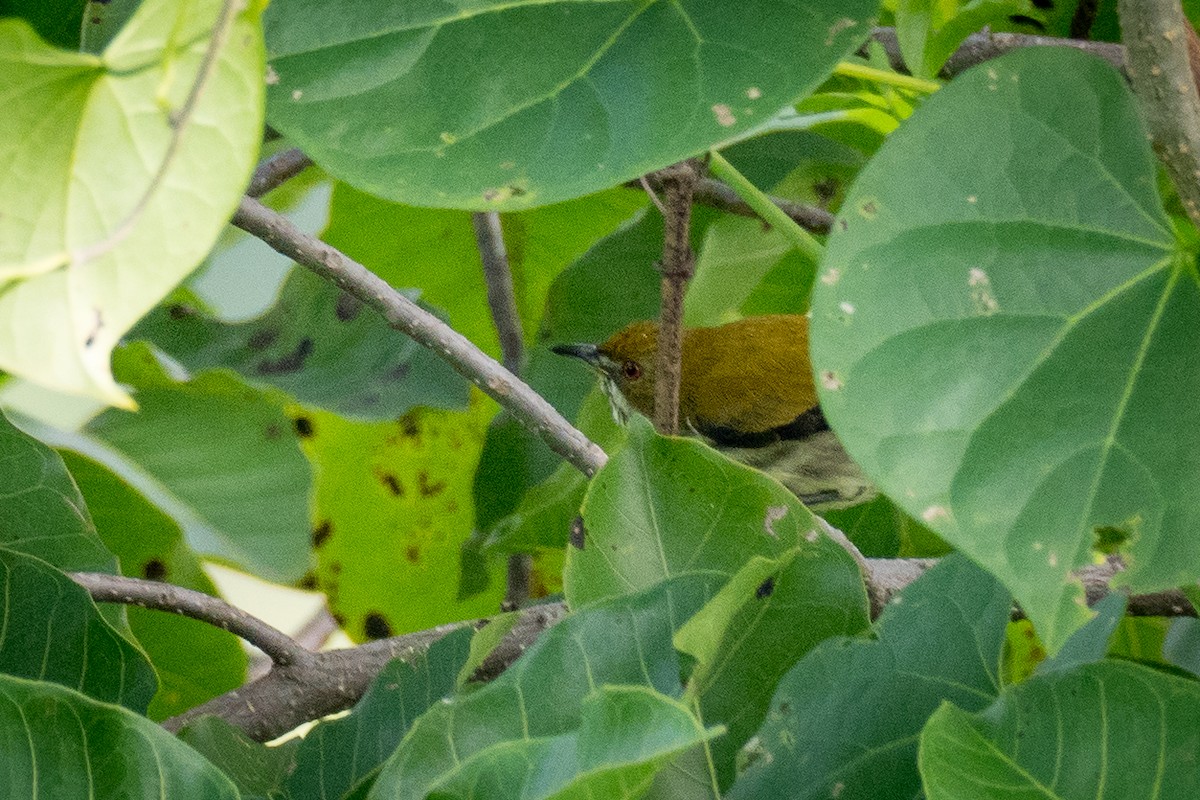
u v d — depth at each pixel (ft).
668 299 13.07
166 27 5.46
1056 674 7.20
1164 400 6.73
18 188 5.50
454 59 7.57
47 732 6.84
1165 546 6.60
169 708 14.84
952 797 6.86
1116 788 7.07
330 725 9.41
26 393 15.98
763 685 8.76
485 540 16.39
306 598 21.45
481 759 6.31
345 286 12.78
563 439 12.82
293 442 16.46
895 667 8.21
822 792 7.95
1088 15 15.85
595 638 8.08
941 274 6.72
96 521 15.75
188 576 15.92
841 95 14.19
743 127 7.28
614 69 7.49
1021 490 6.55
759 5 7.50
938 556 15.24
